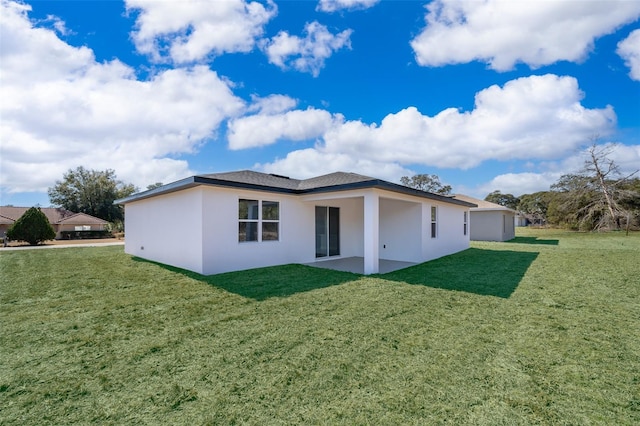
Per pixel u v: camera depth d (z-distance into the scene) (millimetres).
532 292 6363
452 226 14141
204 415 2424
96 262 10586
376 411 2480
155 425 2311
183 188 8719
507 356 3459
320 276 7996
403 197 10070
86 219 34219
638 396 2703
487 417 2412
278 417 2402
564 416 2430
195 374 3047
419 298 5855
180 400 2621
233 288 6590
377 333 4113
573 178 28953
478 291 6438
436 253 12414
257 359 3361
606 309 5211
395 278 7801
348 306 5316
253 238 9305
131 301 5598
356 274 8367
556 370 3148
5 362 3297
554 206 31469
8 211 34625
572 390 2795
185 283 7059
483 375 3041
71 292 6293
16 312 5004
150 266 9539
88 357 3408
